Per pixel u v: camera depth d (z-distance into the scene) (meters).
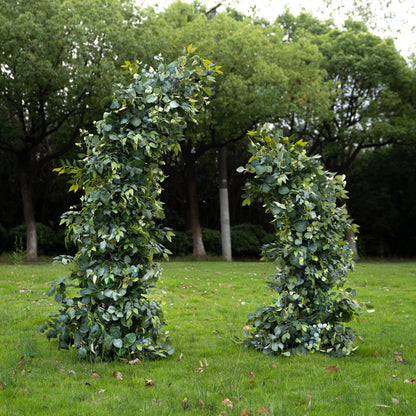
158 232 4.90
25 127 17.11
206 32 16.88
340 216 5.27
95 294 4.49
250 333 5.24
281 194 5.02
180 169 23.34
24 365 4.32
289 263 5.05
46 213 22.28
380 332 6.05
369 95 21.69
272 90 16.41
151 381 3.82
